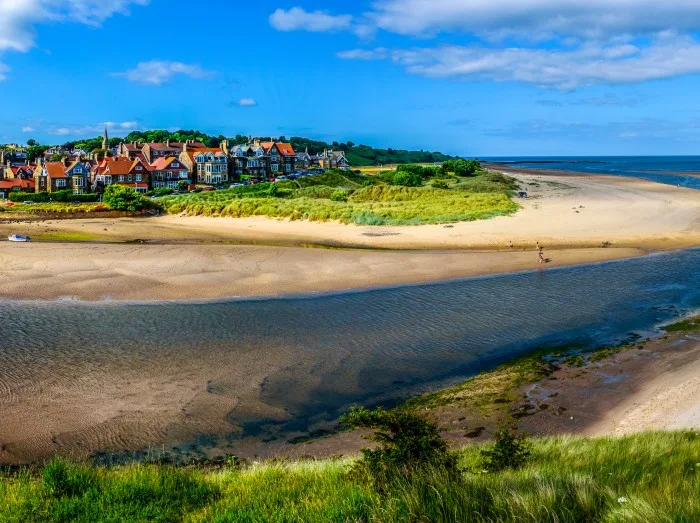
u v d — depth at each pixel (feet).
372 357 78.95
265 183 352.90
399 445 30.04
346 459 42.57
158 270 132.98
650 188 348.18
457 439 53.78
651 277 128.06
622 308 102.27
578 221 206.59
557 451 39.40
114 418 59.98
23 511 29.45
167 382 69.72
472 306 104.73
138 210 267.59
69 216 256.11
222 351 80.79
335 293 114.93
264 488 31.68
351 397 66.23
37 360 76.28
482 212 224.33
